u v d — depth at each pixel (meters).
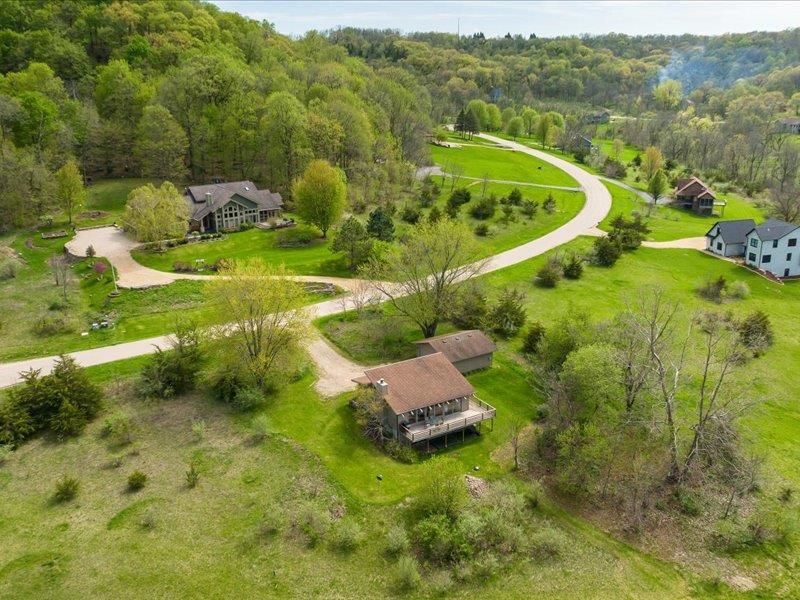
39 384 50.88
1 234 87.88
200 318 67.88
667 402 48.19
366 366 62.06
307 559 38.84
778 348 68.12
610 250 89.81
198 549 39.16
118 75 118.75
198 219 94.31
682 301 78.69
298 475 46.12
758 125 187.75
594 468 46.91
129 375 57.94
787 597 38.00
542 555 40.22
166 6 158.50
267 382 56.56
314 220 93.19
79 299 71.94
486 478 47.41
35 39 132.38
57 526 40.66
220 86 118.44
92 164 113.50
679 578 39.12
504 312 69.62
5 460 46.81
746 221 97.50
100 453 48.19
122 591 35.88
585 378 49.56
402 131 147.38
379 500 44.19
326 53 191.38
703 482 47.66
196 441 49.84
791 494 46.16
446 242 65.25
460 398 53.38
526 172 149.88
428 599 36.47
